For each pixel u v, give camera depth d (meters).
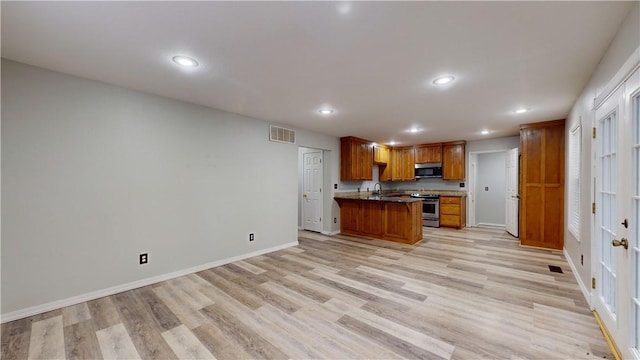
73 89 2.52
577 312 2.33
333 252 4.32
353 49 2.01
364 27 1.72
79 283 2.55
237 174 3.90
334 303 2.54
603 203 2.17
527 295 2.68
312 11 1.55
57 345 1.91
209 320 2.24
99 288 2.67
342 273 3.34
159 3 1.47
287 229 4.68
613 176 1.96
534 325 2.13
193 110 3.40
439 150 6.68
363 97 3.12
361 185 6.81
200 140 3.47
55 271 2.43
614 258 1.91
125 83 2.71
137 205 2.93
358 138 6.05
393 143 6.88
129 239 2.87
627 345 1.61
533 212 4.52
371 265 3.65
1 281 2.19
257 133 4.18
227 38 1.86
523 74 2.44
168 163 3.17
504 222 6.69
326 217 5.78
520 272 3.34
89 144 2.61
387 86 2.76
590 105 2.50
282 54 2.09
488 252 4.26
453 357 1.77
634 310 1.58
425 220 6.73
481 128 4.91
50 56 2.13
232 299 2.63
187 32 1.78
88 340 1.97
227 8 1.52
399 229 4.96
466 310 2.39
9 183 2.21
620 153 1.71
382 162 7.02
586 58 2.12
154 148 3.05
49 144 2.39
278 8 1.52
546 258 3.90
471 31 1.75
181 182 3.29
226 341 1.96
